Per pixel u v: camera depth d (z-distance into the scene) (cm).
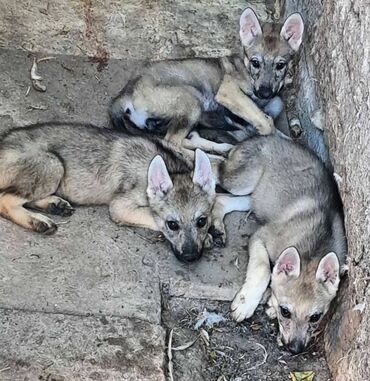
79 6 280
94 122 265
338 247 225
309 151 247
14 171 231
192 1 288
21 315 214
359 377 195
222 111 282
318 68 252
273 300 223
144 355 210
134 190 240
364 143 202
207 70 278
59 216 238
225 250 238
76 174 240
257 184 246
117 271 228
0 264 224
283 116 285
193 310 229
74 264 227
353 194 208
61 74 277
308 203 235
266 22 293
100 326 214
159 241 238
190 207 234
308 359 220
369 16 206
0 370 202
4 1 277
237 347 222
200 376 214
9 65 277
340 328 210
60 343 209
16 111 263
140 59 287
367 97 202
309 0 267
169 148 252
